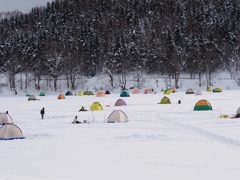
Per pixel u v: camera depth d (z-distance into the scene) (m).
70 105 44.94
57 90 86.50
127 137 19.67
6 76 92.88
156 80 86.06
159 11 131.50
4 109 41.22
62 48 97.31
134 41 101.25
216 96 54.12
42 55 95.19
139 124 25.62
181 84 85.31
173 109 36.50
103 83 88.31
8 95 84.25
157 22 118.94
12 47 105.88
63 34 111.50
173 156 14.43
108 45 100.06
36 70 93.00
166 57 91.69
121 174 11.74
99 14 133.50
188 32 105.38
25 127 25.33
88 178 11.34
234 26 102.00
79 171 12.23
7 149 16.70
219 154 14.59
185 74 92.75
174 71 86.94
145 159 13.99
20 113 36.34
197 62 90.69
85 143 18.00
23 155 15.18
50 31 116.25
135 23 121.12
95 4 143.12
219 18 113.06
